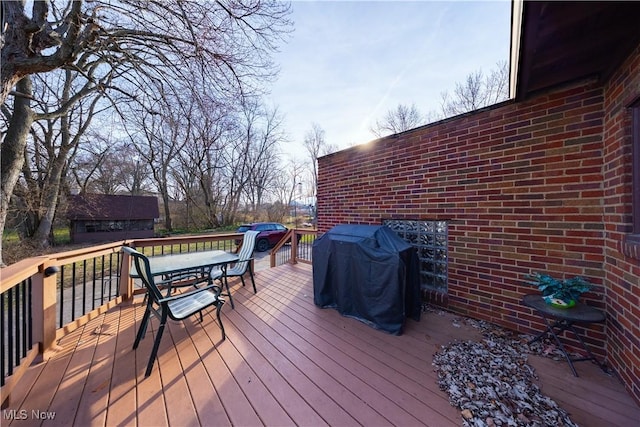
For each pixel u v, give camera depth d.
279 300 3.52
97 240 14.85
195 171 15.38
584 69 1.93
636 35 1.48
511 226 2.49
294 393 1.74
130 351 2.26
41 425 1.48
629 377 1.66
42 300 2.18
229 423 1.51
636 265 1.59
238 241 4.86
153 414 1.57
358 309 2.89
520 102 2.42
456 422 1.48
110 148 12.39
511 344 2.27
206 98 4.45
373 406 1.62
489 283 2.65
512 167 2.47
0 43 2.88
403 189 3.42
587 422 1.46
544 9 1.32
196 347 2.33
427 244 3.25
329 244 3.23
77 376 1.91
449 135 2.93
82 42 3.57
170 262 3.21
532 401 1.62
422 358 2.12
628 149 1.67
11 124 5.73
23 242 9.76
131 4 3.56
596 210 2.04
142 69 4.40
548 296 1.99
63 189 12.35
